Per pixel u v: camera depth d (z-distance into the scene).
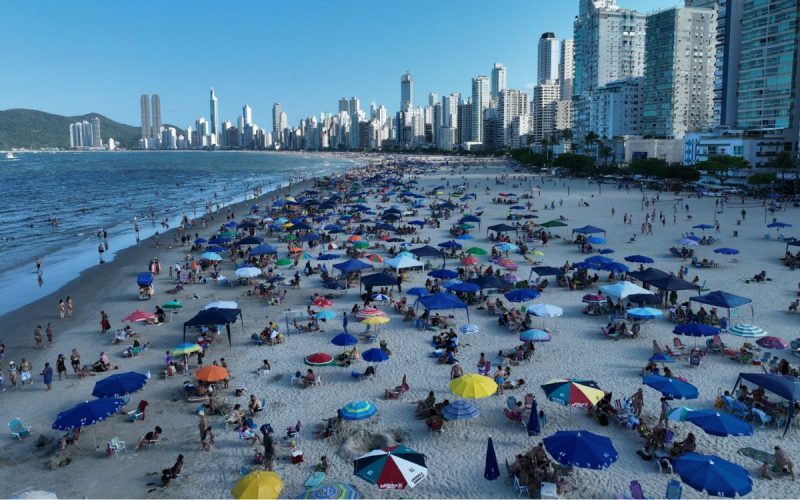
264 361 31.84
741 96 145.12
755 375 25.55
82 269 59.75
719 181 130.25
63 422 23.20
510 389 28.89
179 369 31.83
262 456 22.86
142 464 23.27
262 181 195.38
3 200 134.88
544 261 57.69
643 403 26.83
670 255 59.06
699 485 18.14
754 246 62.56
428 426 25.14
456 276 45.16
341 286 48.12
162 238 76.38
